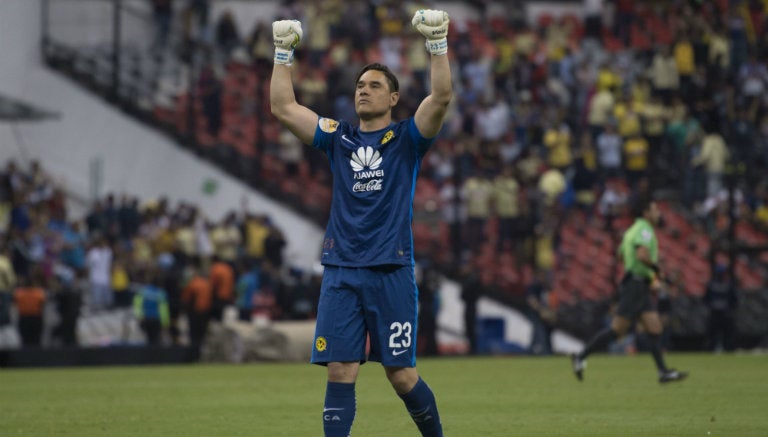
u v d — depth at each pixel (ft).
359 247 75.72
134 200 310.86
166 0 376.27
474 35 431.84
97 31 370.94
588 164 336.08
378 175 76.54
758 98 365.20
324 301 76.18
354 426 110.73
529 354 285.23
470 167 337.31
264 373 207.21
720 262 313.12
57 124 354.54
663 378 164.66
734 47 371.97
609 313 297.74
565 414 122.83
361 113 78.13
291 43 80.64
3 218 304.09
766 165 344.69
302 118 79.71
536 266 306.35
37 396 153.58
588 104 363.97
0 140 347.77
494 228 327.47
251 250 308.60
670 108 347.56
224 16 387.75
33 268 251.39
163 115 359.66
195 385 174.29
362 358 75.92
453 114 374.02
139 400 146.00
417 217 327.88
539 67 384.68
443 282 315.37
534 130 357.61
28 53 357.00
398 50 389.60
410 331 75.82
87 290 281.95
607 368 209.56
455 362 242.58
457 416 120.88
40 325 246.47
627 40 425.28
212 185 347.36
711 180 324.80
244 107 370.94
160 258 282.36
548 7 451.94
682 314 302.04
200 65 375.25
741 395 146.92
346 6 396.98
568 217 329.93
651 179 326.44
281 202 344.69
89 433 105.60
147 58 373.61
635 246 163.12
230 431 107.45
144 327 262.06
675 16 411.34
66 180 347.77
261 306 283.38
